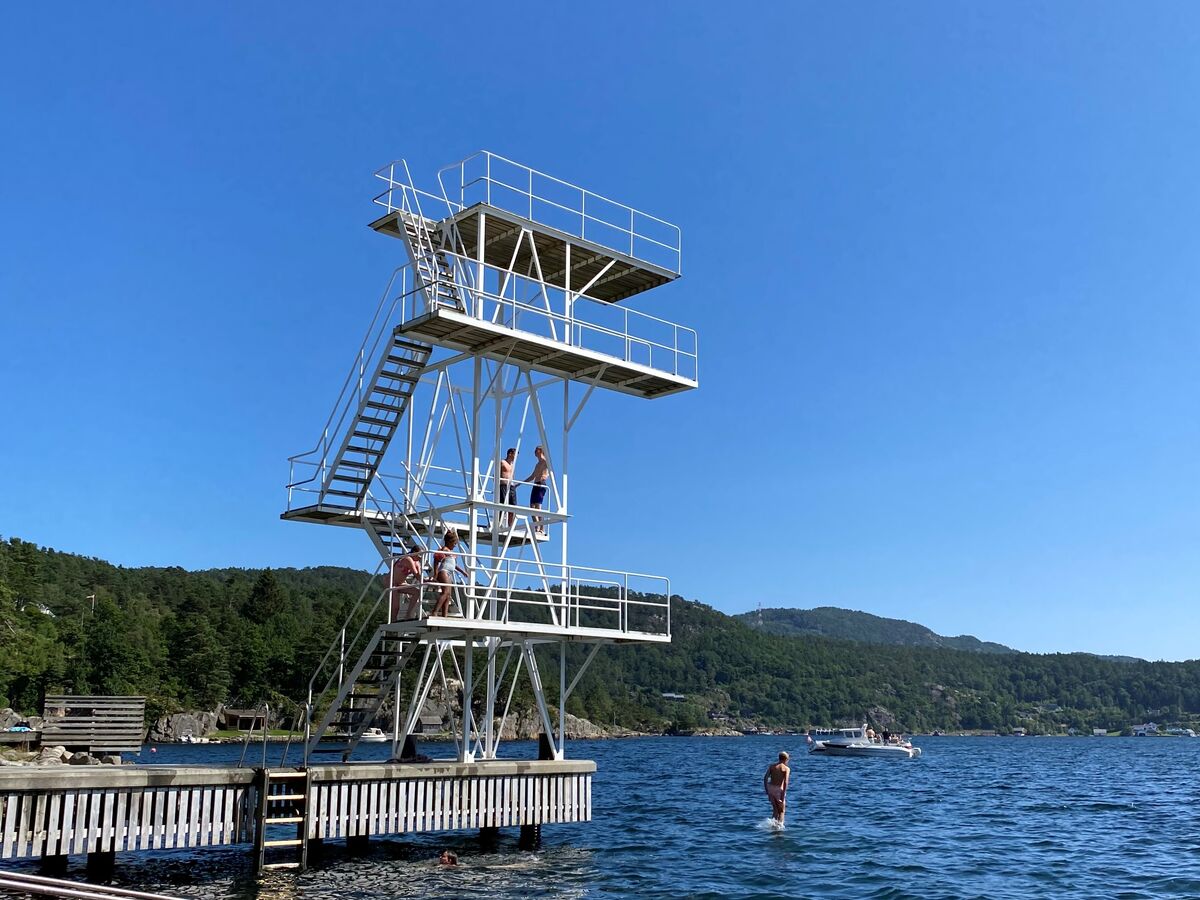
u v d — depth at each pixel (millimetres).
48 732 43594
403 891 21562
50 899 14164
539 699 27969
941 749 165000
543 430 28875
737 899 22656
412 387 27344
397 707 29000
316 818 22875
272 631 153375
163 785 21047
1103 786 67562
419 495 29266
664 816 40969
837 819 41656
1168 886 25438
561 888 22812
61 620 133125
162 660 136625
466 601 27078
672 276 30672
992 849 32344
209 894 20703
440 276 27078
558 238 28141
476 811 25109
